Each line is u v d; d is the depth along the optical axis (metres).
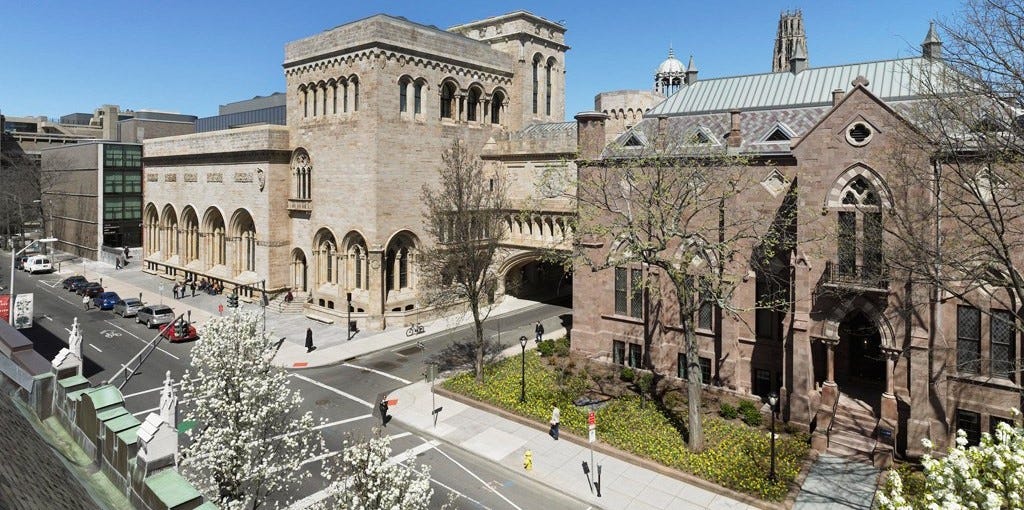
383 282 52.19
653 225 31.34
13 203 94.06
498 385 37.19
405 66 52.12
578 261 36.78
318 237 56.25
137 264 82.94
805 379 29.92
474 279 38.47
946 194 23.08
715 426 30.84
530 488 26.42
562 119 70.12
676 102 42.59
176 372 39.97
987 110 21.53
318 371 41.62
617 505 24.78
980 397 26.12
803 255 29.66
